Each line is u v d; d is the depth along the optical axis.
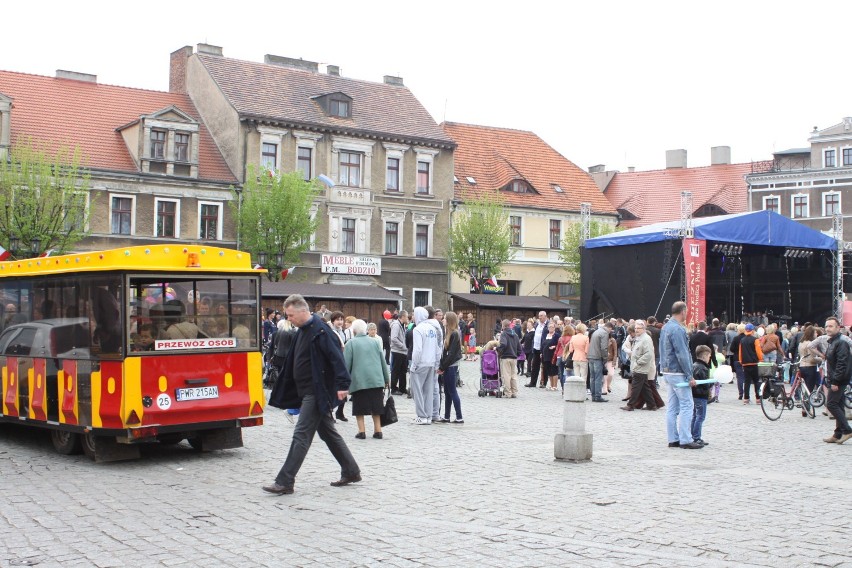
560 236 64.50
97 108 49.28
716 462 13.59
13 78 48.41
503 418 19.56
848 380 16.08
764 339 25.72
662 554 8.05
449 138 57.25
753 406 23.84
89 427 13.40
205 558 8.05
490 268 54.66
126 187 46.00
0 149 43.09
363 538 8.69
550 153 69.44
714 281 45.31
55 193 39.56
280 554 8.15
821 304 41.78
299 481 11.83
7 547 8.52
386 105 56.78
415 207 55.84
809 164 70.50
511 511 9.95
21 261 15.24
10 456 14.29
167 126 47.25
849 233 66.25
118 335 13.05
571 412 13.48
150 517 9.73
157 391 13.21
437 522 9.35
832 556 8.03
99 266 13.36
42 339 14.49
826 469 13.05
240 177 49.19
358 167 53.94
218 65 52.56
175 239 47.28
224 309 13.99
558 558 7.92
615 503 10.38
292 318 10.96
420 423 18.22
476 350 44.84
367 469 12.70
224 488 11.42
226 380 13.91
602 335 24.22
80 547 8.49
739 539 8.66
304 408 10.98
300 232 47.91
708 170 77.44
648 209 76.06
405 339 25.16
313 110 52.72
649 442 15.95
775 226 37.22
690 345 24.36
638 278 36.16
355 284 52.53
